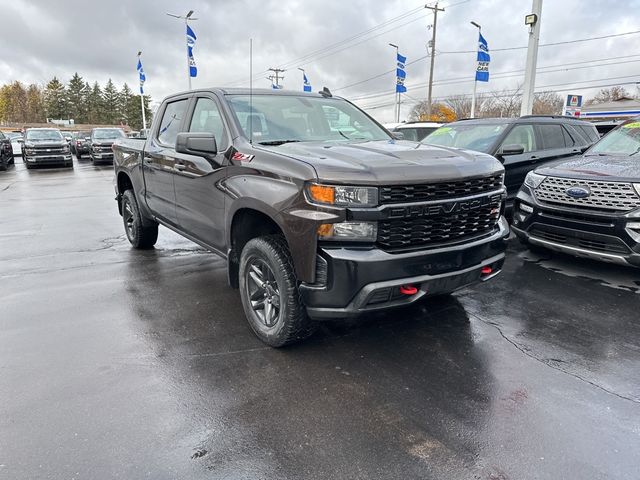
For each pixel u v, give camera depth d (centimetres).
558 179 486
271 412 254
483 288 445
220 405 260
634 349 324
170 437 233
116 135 2245
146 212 553
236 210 334
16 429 237
